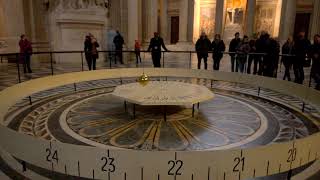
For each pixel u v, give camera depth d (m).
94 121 4.79
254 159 2.40
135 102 4.82
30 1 12.31
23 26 11.95
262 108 5.70
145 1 19.02
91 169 2.44
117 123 4.70
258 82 6.57
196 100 4.89
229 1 23.64
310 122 4.87
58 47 11.94
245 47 9.42
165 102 4.74
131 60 14.33
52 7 11.95
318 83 7.50
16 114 5.12
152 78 8.95
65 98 6.31
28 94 5.36
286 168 2.54
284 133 4.35
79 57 12.30
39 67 10.83
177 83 6.41
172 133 4.29
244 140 4.05
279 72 10.95
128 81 8.38
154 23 19.78
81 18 12.01
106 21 12.96
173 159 2.29
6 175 2.90
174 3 26.75
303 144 2.60
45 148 2.56
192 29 22.50
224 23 24.08
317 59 7.34
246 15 21.75
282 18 19.59
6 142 2.87
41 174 2.97
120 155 2.33
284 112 5.44
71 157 2.46
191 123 4.75
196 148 3.76
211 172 2.34
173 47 21.86
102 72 7.11
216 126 4.61
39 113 5.20
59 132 4.27
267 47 8.54
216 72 7.31
